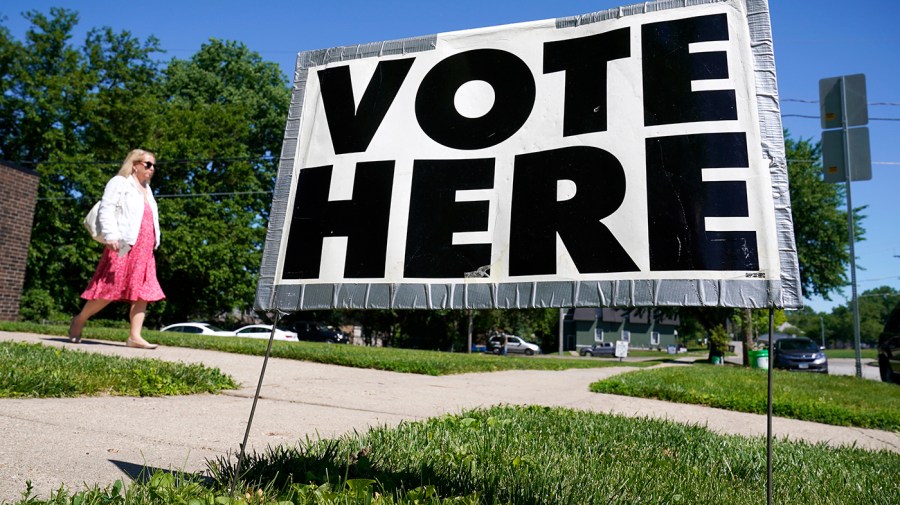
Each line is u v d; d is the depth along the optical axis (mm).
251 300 31344
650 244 1902
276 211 2389
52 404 3529
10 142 27250
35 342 6621
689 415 5555
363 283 2193
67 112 27531
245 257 31094
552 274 1995
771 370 1738
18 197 13508
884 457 3928
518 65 2225
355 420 3826
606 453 3117
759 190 1853
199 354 7320
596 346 59531
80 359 4938
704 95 1959
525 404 5234
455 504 1957
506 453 2850
